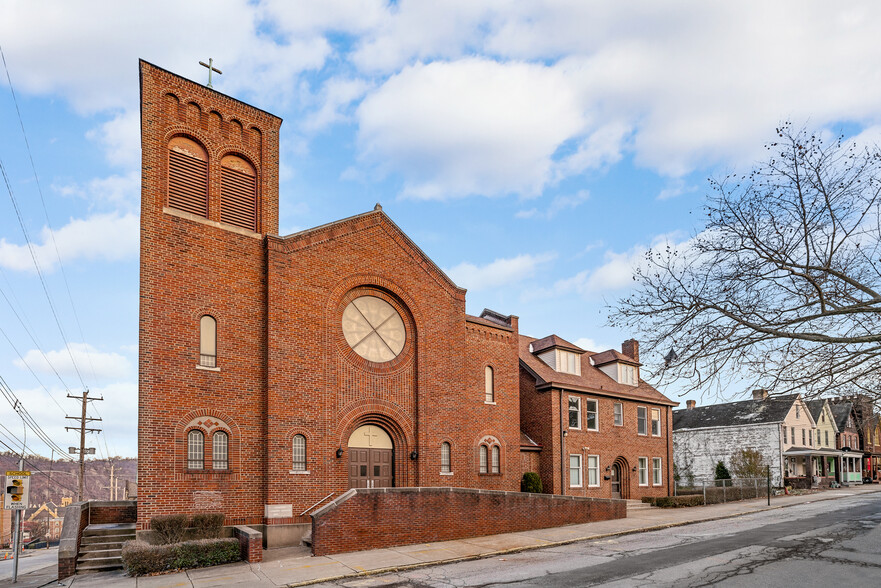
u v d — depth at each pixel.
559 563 15.62
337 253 22.20
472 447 26.39
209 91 20.86
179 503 17.64
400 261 24.12
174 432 17.91
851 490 46.38
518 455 28.36
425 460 23.25
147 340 17.88
